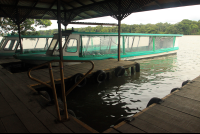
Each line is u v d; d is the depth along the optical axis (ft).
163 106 10.14
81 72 21.52
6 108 10.16
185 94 12.29
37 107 10.31
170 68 32.86
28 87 14.92
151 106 10.15
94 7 32.35
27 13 31.91
